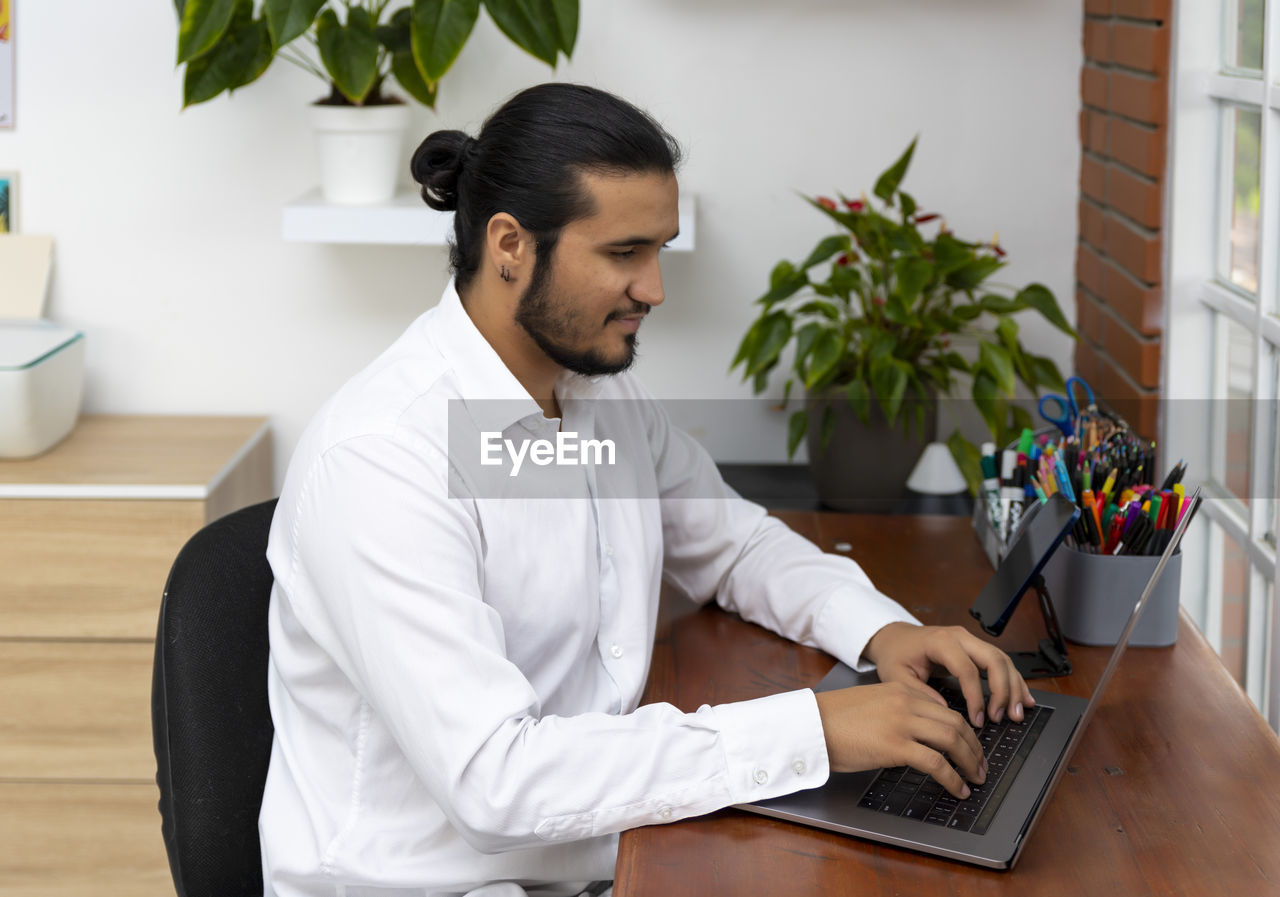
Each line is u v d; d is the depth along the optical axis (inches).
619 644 47.1
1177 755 42.7
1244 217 64.6
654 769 38.8
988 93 86.4
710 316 90.9
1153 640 51.3
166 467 79.2
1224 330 68.3
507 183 40.4
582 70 87.0
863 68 86.4
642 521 49.6
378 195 82.3
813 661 50.7
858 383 77.4
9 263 88.9
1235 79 63.1
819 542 63.5
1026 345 89.8
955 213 88.4
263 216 89.4
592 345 41.8
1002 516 59.1
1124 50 75.5
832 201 81.7
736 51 86.5
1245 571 64.4
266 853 43.9
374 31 78.2
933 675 48.3
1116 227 77.5
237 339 91.5
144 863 78.9
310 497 41.0
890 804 39.5
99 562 76.2
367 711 42.8
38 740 77.9
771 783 39.3
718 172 88.4
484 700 38.5
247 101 87.4
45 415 80.4
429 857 42.3
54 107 87.6
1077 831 38.4
